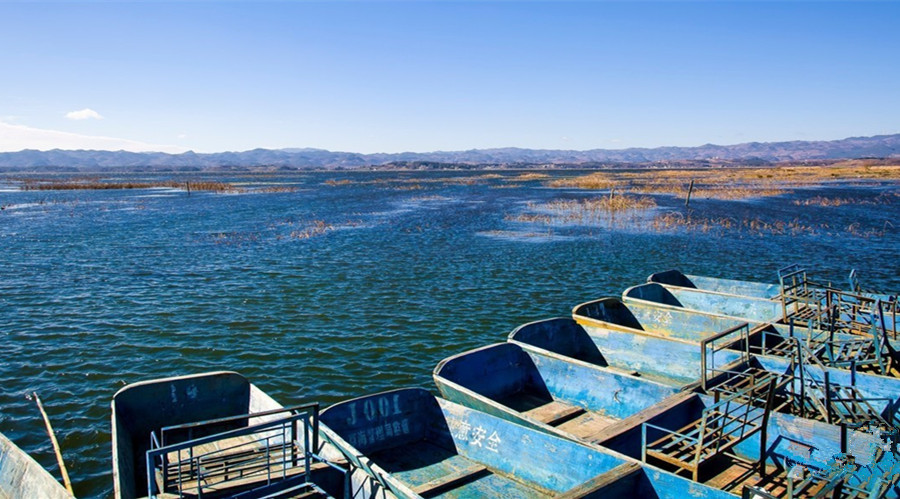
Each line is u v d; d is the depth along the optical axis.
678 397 11.45
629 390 12.82
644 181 110.00
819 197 68.00
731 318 16.58
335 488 9.67
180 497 8.46
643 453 9.95
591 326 16.61
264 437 11.41
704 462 9.88
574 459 9.73
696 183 99.56
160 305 23.47
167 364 17.52
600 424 12.70
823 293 17.58
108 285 26.80
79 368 17.14
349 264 31.66
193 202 74.25
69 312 22.50
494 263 32.00
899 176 112.19
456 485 10.23
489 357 14.19
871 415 10.66
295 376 16.72
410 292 25.69
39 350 18.48
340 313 22.50
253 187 111.69
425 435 12.02
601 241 38.97
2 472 9.16
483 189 96.38
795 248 36.06
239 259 33.06
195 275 28.92
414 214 57.06
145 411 11.73
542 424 10.68
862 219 48.72
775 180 106.00
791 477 7.44
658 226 45.16
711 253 34.66
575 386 13.73
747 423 10.19
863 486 8.33
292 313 22.48
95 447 12.91
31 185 117.44
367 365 17.56
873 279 28.00
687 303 20.50
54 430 13.58
